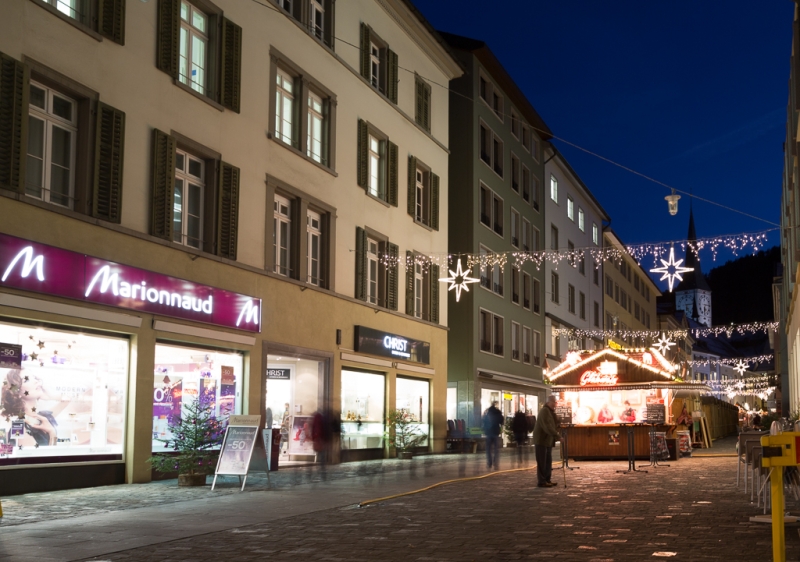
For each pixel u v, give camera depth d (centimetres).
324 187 2458
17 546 877
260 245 2133
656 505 1209
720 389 7175
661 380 2561
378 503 1279
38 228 1459
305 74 2375
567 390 2659
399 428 2764
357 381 2638
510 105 4459
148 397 1706
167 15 1817
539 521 1047
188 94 1888
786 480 1108
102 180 1619
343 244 2556
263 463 1560
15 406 1430
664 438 2448
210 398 1931
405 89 3080
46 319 1466
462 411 3719
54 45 1530
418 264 3136
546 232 5028
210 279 1920
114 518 1106
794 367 3519
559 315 5184
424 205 3219
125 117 1688
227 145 2020
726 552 799
